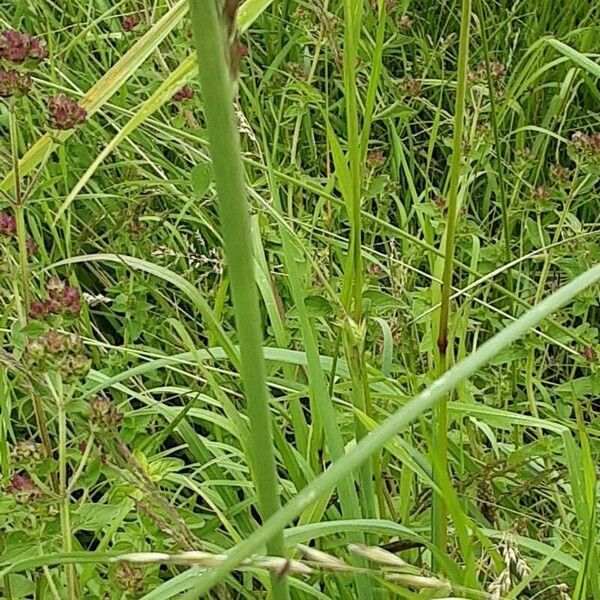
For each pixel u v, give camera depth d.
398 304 0.40
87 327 0.48
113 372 0.45
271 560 0.18
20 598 0.31
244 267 0.16
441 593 0.24
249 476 0.41
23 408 0.46
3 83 0.33
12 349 0.44
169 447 0.48
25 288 0.34
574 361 0.52
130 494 0.30
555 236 0.49
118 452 0.29
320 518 0.33
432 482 0.30
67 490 0.29
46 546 0.30
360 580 0.30
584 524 0.30
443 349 0.29
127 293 0.48
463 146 0.52
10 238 0.35
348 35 0.29
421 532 0.35
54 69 0.55
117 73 0.36
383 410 0.37
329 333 0.43
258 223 0.44
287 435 0.47
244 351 0.16
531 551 0.38
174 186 0.56
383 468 0.38
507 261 0.45
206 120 0.15
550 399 0.50
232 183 0.15
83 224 0.54
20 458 0.29
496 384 0.46
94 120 0.60
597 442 0.40
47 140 0.36
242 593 0.35
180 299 0.54
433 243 0.53
